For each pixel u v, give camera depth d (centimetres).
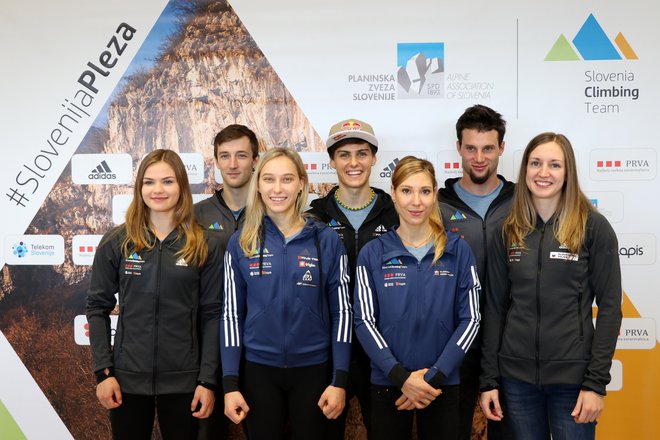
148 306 192
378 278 187
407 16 253
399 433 186
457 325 189
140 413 194
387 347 181
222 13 258
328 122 257
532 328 185
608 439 254
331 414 181
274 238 191
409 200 183
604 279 182
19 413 266
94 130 263
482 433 251
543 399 192
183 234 197
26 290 266
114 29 261
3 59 264
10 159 266
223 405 214
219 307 200
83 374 264
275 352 186
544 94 251
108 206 264
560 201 188
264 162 191
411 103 255
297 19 256
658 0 247
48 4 262
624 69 249
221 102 260
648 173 250
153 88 261
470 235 219
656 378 252
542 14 249
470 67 252
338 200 227
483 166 217
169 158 196
